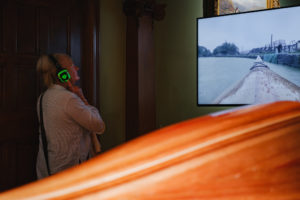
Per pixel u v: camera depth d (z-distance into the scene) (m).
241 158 0.21
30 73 2.67
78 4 3.00
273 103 0.28
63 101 1.99
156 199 0.19
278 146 0.22
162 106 3.68
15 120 2.58
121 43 3.35
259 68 3.35
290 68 3.21
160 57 3.67
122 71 3.35
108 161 0.23
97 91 3.06
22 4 2.63
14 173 2.57
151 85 3.34
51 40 2.81
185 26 3.77
